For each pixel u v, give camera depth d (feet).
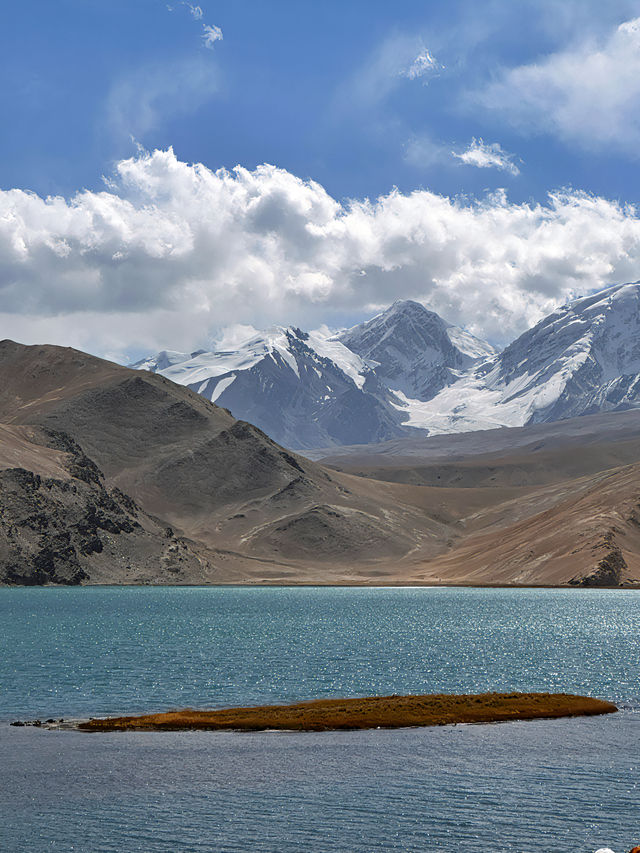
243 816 143.64
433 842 132.36
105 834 135.64
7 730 201.67
